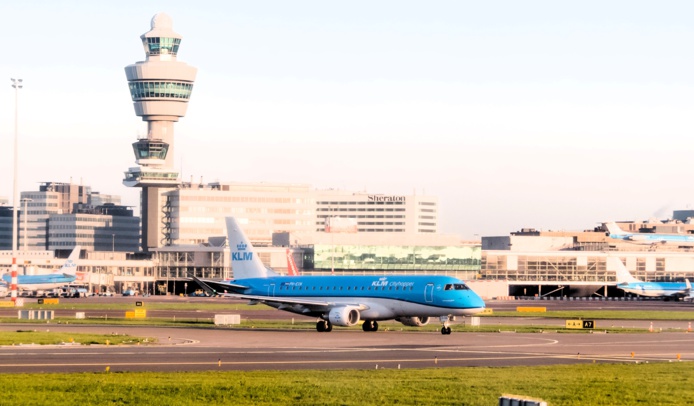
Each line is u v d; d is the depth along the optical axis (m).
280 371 142.62
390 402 111.69
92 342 199.62
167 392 117.81
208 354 173.88
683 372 146.25
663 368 152.62
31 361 157.38
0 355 169.00
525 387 125.56
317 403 110.44
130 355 170.38
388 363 159.00
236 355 172.25
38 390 118.31
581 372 145.25
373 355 174.62
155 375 135.62
